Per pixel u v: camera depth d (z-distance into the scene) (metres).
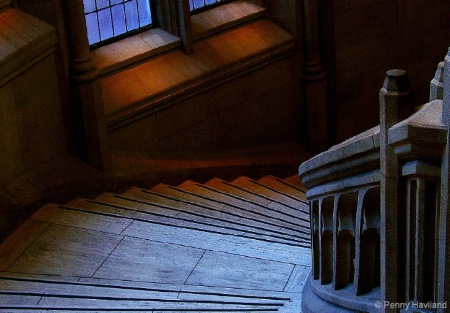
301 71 12.16
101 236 7.52
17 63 8.26
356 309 4.62
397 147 3.65
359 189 4.39
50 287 6.58
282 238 7.41
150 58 10.77
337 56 12.11
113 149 10.21
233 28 11.68
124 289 6.43
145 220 7.93
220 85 11.34
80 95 9.23
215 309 5.70
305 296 5.35
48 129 9.02
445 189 3.45
